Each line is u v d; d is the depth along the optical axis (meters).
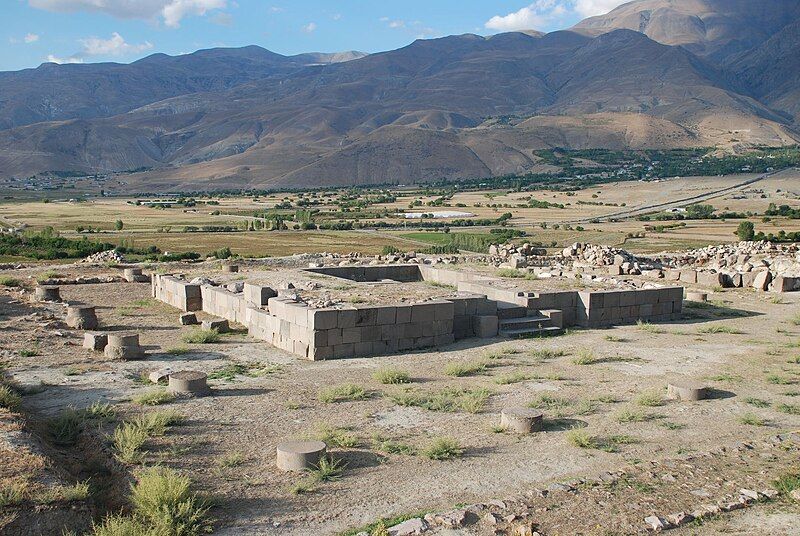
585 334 25.28
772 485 11.53
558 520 10.24
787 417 15.30
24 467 10.51
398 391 17.20
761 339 24.14
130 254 72.19
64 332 23.05
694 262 44.25
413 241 105.88
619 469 12.04
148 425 13.48
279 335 22.78
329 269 34.88
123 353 19.83
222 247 93.19
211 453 12.68
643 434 14.07
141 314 28.44
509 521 10.15
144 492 10.31
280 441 13.42
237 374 18.77
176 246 94.00
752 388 17.67
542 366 20.14
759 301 32.69
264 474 11.81
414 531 9.80
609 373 19.23
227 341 23.41
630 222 139.62
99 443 12.78
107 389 16.56
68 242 71.88
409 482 11.58
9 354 19.62
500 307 25.89
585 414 15.41
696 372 19.36
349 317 21.41
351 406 15.87
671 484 11.52
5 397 13.84
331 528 10.00
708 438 13.88
